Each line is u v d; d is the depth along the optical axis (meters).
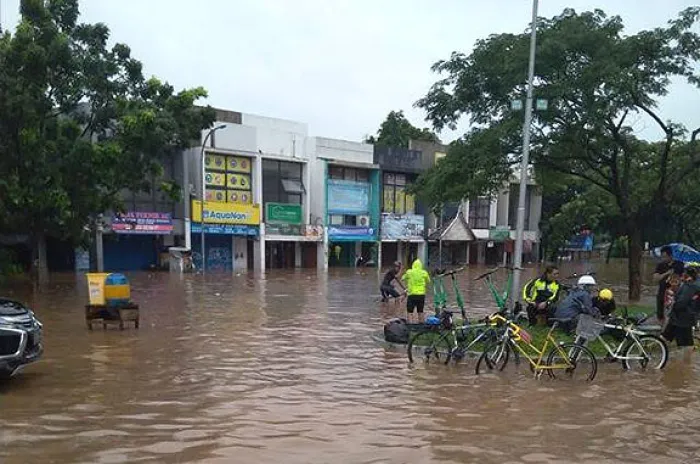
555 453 6.34
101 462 5.86
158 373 9.59
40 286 24.25
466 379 9.41
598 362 10.49
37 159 21.84
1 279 24.48
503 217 52.72
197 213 34.72
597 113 15.07
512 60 15.77
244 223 36.62
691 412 7.89
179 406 7.79
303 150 39.94
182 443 6.42
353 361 10.65
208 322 15.11
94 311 13.62
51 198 21.66
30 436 6.58
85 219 24.31
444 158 18.11
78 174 22.67
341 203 41.62
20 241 31.12
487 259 53.34
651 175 21.94
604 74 14.54
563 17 16.58
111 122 26.78
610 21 16.41
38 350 8.98
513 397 8.43
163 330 13.77
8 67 21.41
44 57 21.14
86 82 24.48
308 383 9.08
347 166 41.78
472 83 17.16
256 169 37.09
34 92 21.52
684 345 10.82
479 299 22.06
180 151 34.69
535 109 14.75
